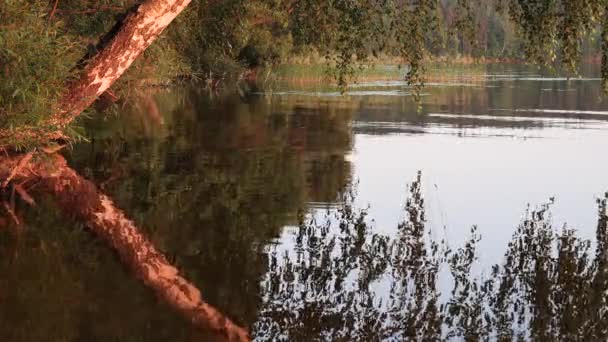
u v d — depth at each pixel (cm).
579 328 727
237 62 4769
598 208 1248
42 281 830
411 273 896
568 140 2084
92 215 1145
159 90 3931
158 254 955
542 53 1365
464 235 1074
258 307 777
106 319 728
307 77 5175
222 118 2623
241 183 1441
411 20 1357
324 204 1268
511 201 1300
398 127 2420
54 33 1190
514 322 742
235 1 1941
